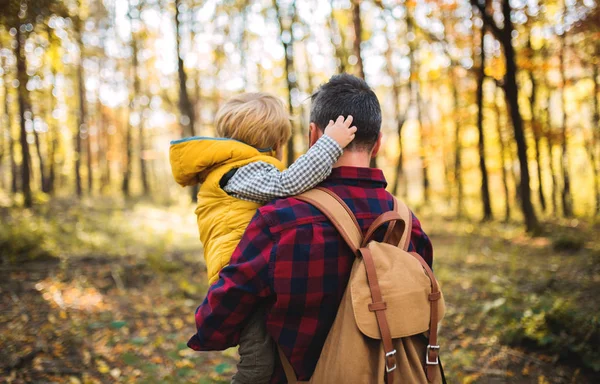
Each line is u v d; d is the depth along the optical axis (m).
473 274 6.93
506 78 12.20
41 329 4.15
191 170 1.46
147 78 26.84
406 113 22.02
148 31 24.59
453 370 3.55
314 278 1.20
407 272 1.20
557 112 21.83
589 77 17.56
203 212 1.45
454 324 4.67
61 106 24.36
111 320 4.69
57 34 7.23
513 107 12.25
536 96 18.70
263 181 1.35
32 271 6.10
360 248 1.22
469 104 18.28
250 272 1.20
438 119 21.69
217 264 1.35
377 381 1.13
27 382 3.22
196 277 6.93
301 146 21.89
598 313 3.95
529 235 11.59
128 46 25.48
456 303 5.41
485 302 5.35
